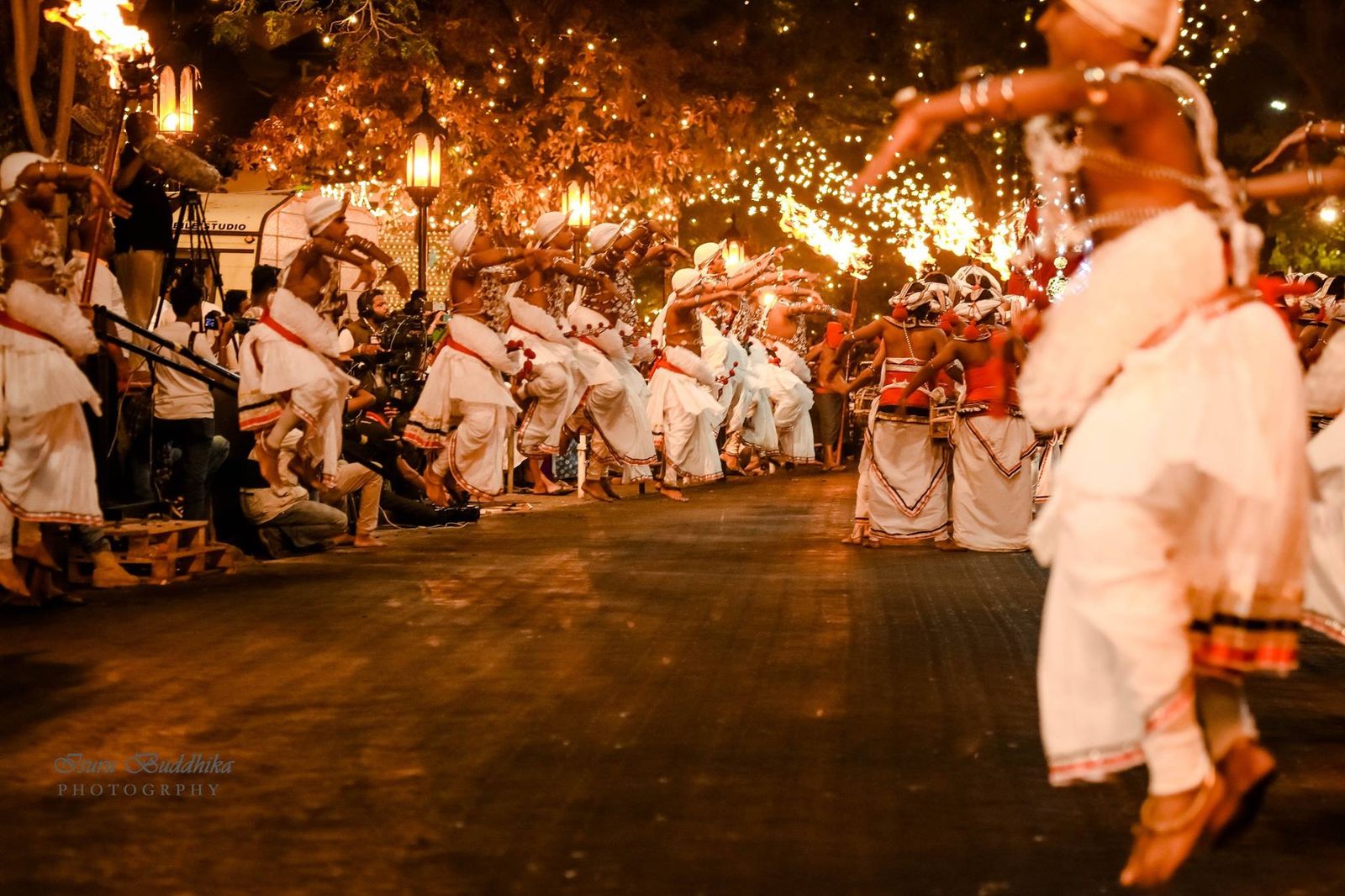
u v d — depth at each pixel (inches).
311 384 439.8
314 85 947.3
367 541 498.3
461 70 956.0
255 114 1037.8
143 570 417.1
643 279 1368.1
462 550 487.5
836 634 331.6
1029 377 149.3
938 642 322.7
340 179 988.6
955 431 502.3
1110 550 139.0
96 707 257.9
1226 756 144.3
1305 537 145.0
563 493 711.1
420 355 602.9
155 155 491.2
